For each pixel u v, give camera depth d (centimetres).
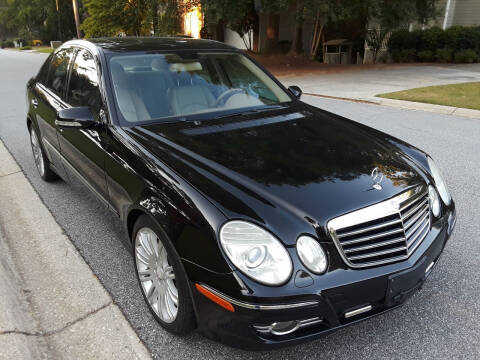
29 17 6309
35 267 329
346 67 1708
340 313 218
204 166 252
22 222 401
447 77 1343
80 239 370
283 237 211
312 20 1731
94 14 2138
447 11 1898
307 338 213
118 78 328
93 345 251
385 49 1964
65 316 275
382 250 229
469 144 657
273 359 242
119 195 284
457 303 290
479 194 468
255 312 202
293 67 1727
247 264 205
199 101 340
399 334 262
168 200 236
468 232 384
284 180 242
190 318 232
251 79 386
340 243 219
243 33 2120
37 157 505
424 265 243
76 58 391
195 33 2250
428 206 265
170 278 243
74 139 355
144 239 265
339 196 233
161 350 247
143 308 284
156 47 367
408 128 756
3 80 1529
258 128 310
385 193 241
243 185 235
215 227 213
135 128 300
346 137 306
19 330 251
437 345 253
